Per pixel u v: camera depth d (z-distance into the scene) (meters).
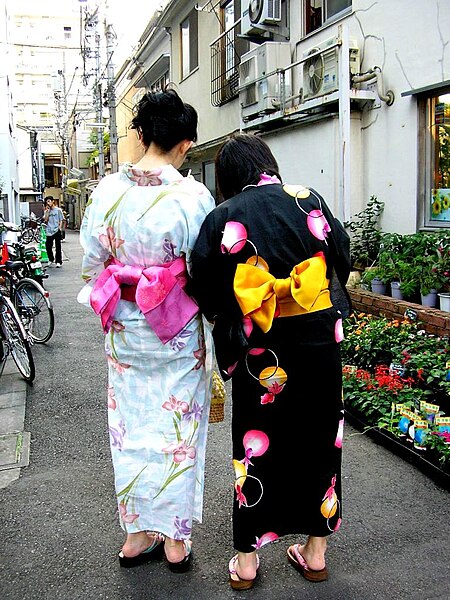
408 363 4.17
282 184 2.23
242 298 2.03
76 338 6.80
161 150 2.32
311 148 7.51
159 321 2.23
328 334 2.18
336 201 7.03
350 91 6.46
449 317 4.62
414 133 6.08
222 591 2.32
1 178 15.02
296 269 2.07
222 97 11.69
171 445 2.32
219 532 2.72
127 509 2.38
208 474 3.29
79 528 2.78
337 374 2.23
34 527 2.79
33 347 6.39
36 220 17.89
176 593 2.31
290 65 7.59
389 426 3.67
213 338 2.26
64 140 37.62
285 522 2.29
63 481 3.27
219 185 2.31
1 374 5.41
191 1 13.22
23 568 2.48
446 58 5.58
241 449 2.26
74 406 4.52
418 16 5.88
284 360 2.14
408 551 2.54
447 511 2.86
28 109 55.81
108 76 17.02
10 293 6.52
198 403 2.37
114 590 2.33
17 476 3.34
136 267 2.26
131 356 2.30
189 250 2.23
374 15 6.52
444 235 5.34
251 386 2.19
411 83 6.07
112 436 2.40
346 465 3.37
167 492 2.32
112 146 17.16
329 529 2.30
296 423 2.20
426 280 5.18
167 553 2.44
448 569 2.41
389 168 6.50
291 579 2.38
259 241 2.08
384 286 5.86
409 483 3.16
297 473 2.24
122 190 2.25
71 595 2.30
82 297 2.45
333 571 2.42
